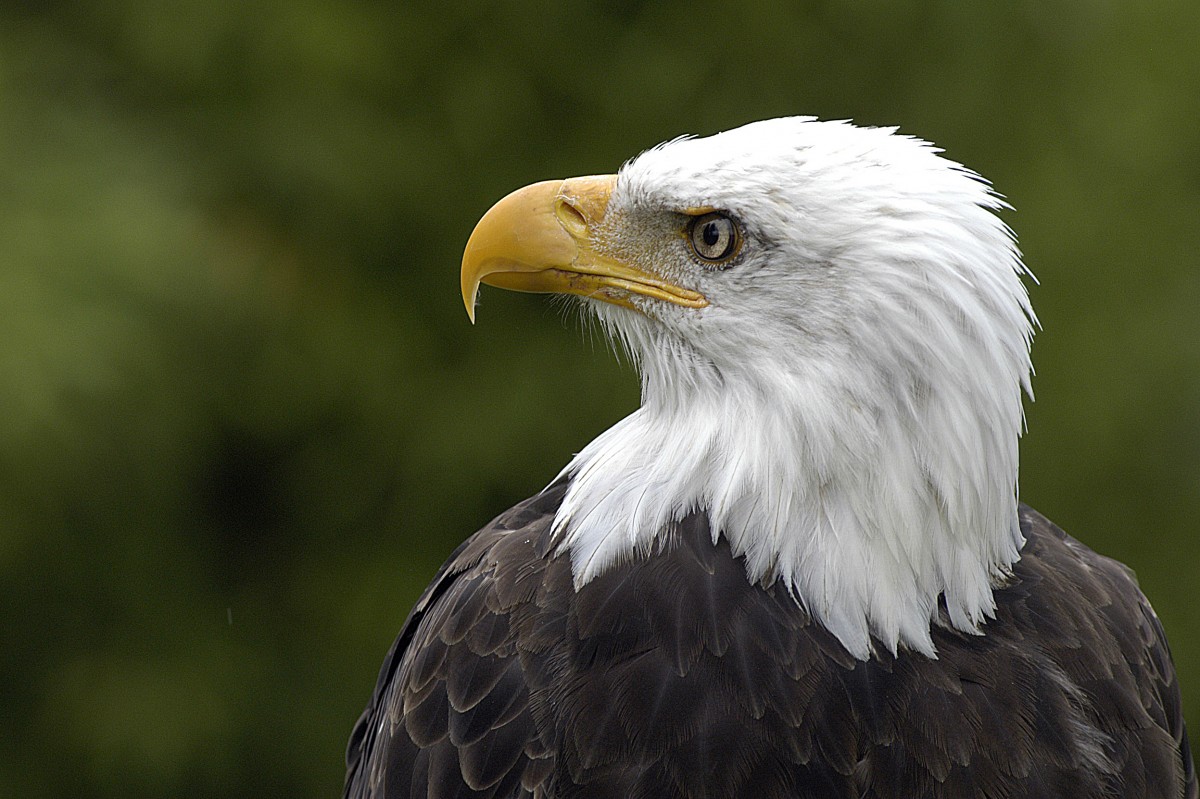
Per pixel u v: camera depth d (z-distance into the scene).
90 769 12.64
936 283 4.48
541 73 13.08
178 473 12.61
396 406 12.91
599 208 5.03
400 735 4.90
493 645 4.70
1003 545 4.77
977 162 13.91
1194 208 14.56
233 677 12.87
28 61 12.51
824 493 4.57
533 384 12.81
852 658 4.52
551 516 5.19
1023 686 4.58
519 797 4.48
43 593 12.70
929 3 13.61
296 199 12.70
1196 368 14.28
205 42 12.41
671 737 4.39
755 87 13.39
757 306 4.68
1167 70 14.52
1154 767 4.76
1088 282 14.01
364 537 13.46
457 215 13.08
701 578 4.59
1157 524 14.56
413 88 12.95
